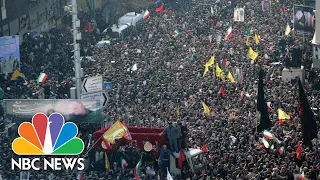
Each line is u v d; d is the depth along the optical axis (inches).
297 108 2642.7
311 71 3176.7
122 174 2268.7
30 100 2491.4
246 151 2281.0
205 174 2186.3
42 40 3946.9
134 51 3821.4
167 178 2118.6
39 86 3132.4
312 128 2215.8
